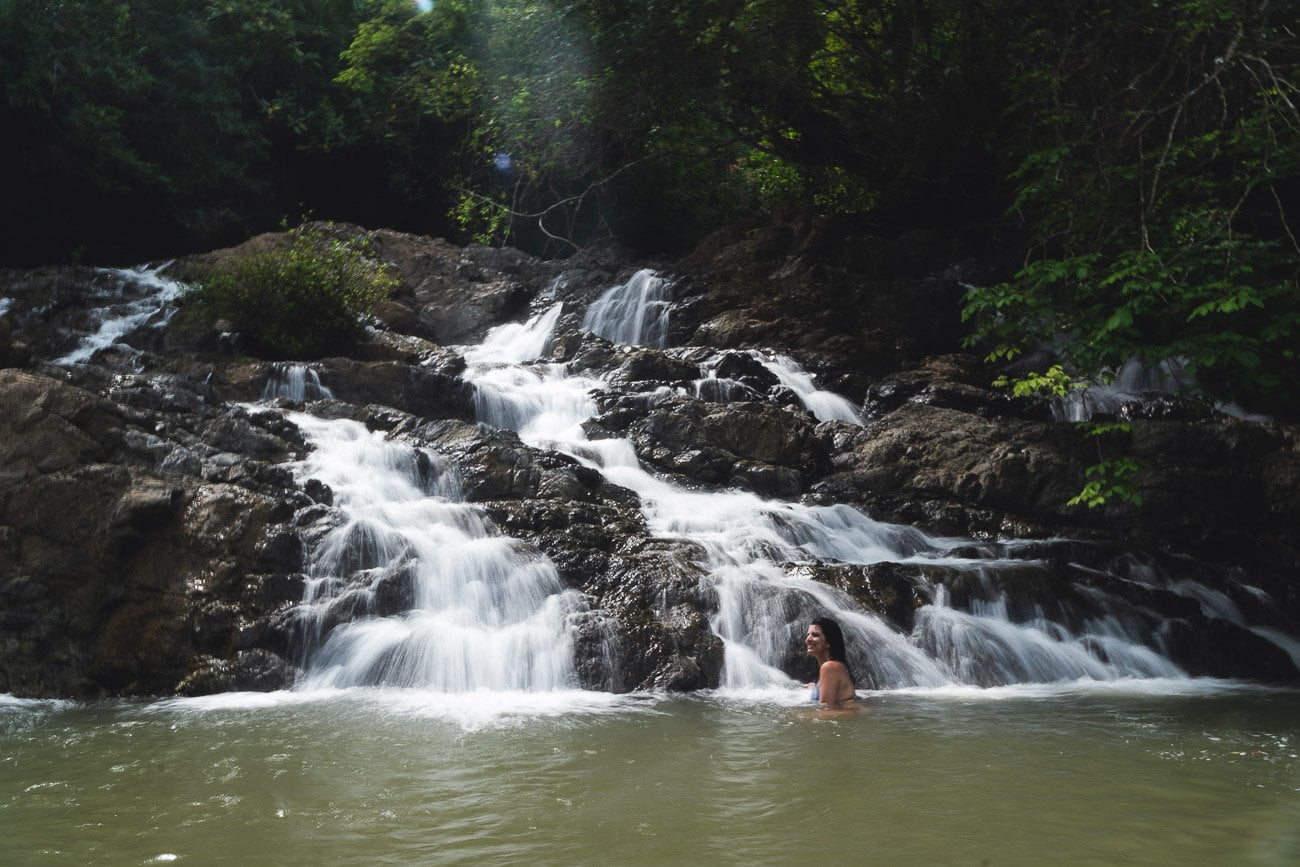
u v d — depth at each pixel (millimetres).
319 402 12133
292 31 23250
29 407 9664
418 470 10703
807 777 5520
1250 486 12406
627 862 4211
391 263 19062
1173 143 13219
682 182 24734
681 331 17438
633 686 8188
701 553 9773
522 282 19562
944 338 17469
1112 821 4750
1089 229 12422
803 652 8555
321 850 4387
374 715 7199
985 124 20281
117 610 8750
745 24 18906
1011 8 18234
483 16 21266
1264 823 4734
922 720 7113
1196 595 10703
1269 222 15664
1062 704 7816
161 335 14508
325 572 9000
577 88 19766
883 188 23281
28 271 16656
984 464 12453
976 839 4484
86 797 5199
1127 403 13625
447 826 4691
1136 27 14469
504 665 8250
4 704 7918
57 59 19062
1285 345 11430
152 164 20875
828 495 12258
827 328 16984
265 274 14781
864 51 20234
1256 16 12328
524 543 9484
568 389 14000
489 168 25047
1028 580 9766
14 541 8906
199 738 6527
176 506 9297
